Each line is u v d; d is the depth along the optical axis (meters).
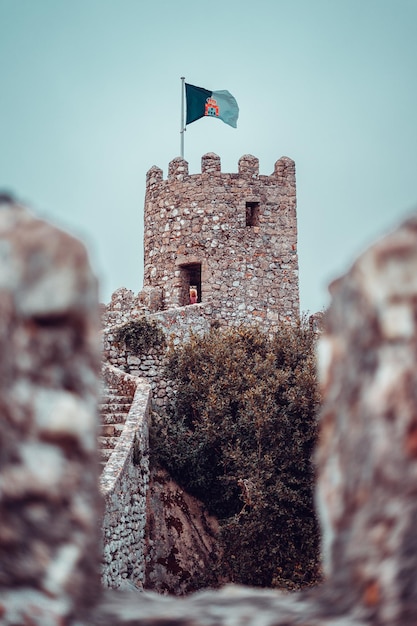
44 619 4.10
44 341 4.34
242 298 33.47
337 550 4.38
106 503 17.28
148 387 25.27
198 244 33.97
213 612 4.52
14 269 4.30
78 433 4.37
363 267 4.22
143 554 22.36
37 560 4.22
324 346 4.62
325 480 4.54
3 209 4.42
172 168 34.78
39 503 4.29
